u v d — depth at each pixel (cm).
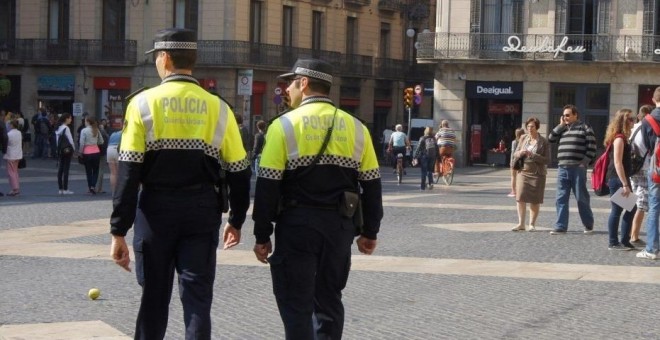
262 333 1182
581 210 2234
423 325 1238
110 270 1627
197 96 905
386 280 1562
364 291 1463
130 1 6750
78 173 4731
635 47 5953
